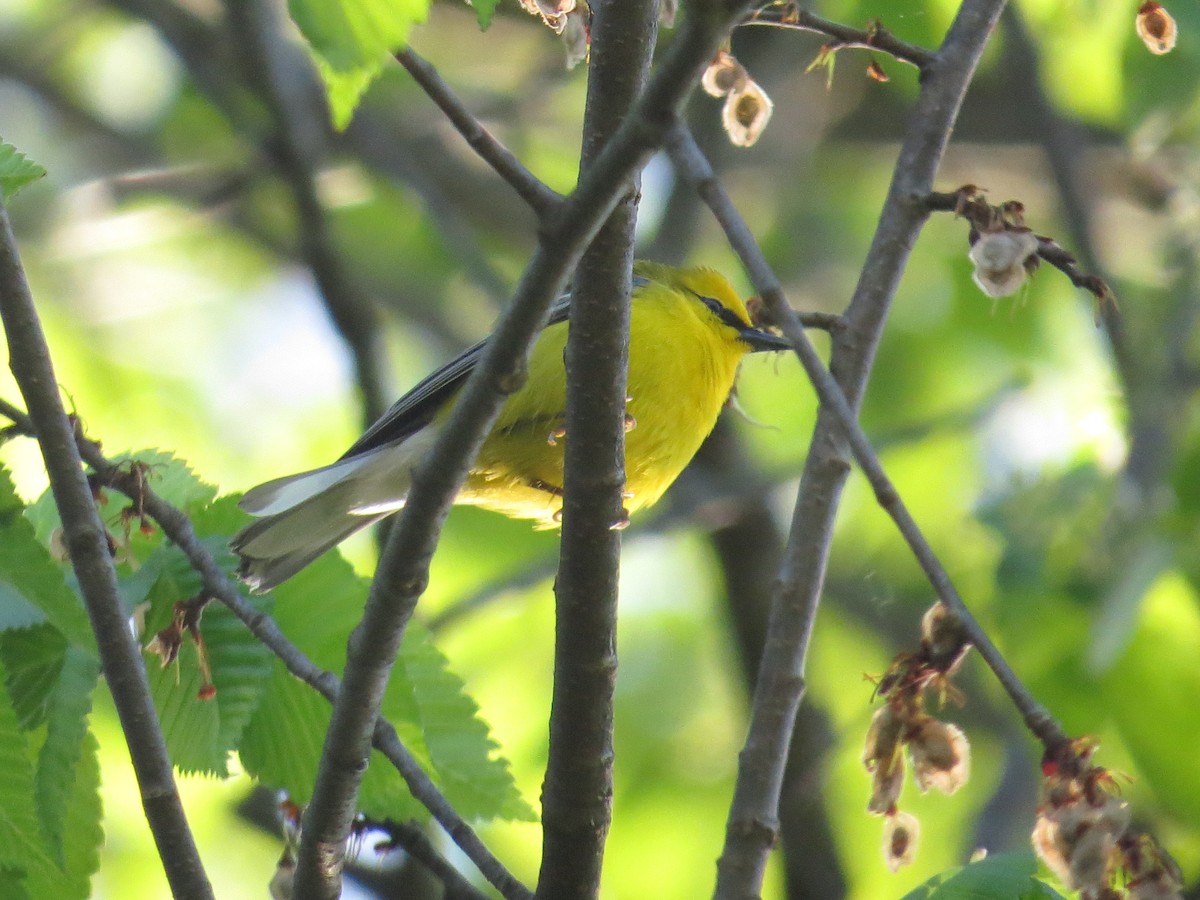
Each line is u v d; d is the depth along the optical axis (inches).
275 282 704.4
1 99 724.7
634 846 557.0
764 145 676.7
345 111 213.8
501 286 598.2
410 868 391.5
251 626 256.1
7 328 228.7
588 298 226.8
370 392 489.1
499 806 284.2
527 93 698.8
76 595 253.6
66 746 249.4
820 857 427.8
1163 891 195.2
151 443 657.6
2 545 238.1
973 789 511.8
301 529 300.2
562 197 203.9
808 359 188.9
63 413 231.6
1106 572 406.9
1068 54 534.6
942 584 184.9
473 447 217.9
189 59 623.8
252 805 461.7
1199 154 598.9
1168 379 459.2
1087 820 193.9
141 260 701.9
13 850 241.8
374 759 281.0
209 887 233.5
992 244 227.3
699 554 613.9
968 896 228.7
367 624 228.5
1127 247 594.9
